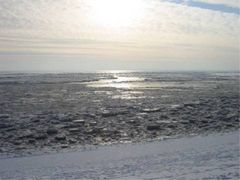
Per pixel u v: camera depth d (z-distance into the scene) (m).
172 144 21.05
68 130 26.73
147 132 26.22
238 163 15.13
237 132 25.67
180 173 13.77
